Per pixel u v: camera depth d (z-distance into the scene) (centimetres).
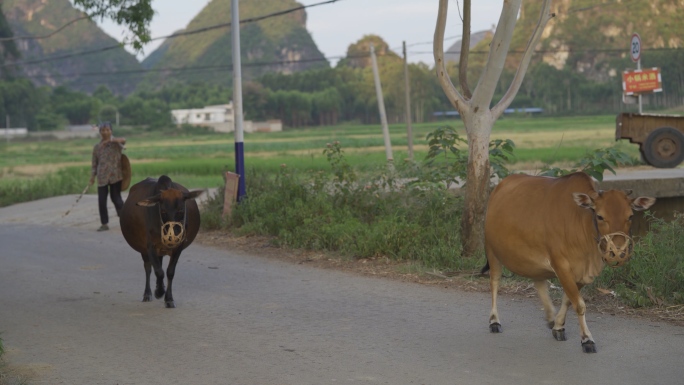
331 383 652
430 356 722
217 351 758
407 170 1584
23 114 15512
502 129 9088
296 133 12775
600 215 673
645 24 8350
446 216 1338
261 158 5188
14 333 845
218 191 1808
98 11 1700
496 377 655
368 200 1474
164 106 17812
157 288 975
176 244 888
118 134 15088
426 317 873
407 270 1126
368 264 1197
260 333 823
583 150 4372
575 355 711
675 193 1432
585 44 16262
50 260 1354
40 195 2778
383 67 17288
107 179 1709
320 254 1300
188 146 8919
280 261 1273
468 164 1157
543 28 1138
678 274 896
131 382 669
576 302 713
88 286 1109
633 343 743
